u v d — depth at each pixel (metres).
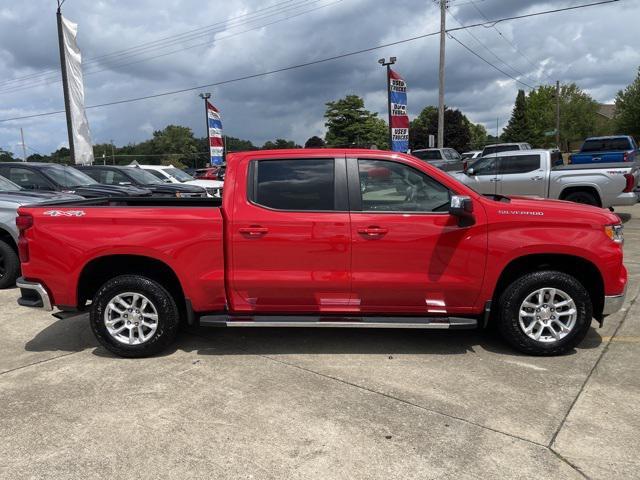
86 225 4.55
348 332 5.39
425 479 2.91
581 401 3.77
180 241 4.48
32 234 4.61
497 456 3.12
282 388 4.06
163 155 109.88
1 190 9.02
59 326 5.74
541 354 4.59
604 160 17.05
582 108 68.69
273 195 4.53
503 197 5.20
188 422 3.56
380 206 4.51
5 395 4.01
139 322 4.70
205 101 26.53
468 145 76.25
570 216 4.41
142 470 3.03
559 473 2.95
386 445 3.25
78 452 3.22
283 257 4.48
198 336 5.30
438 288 4.48
